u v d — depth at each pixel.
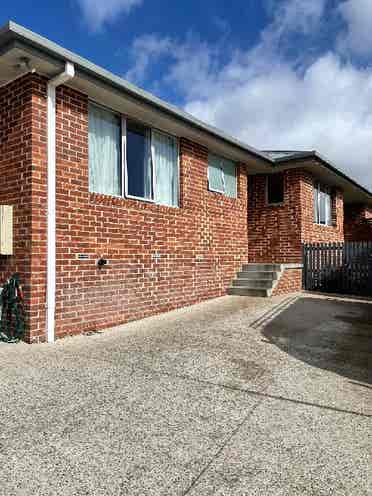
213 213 9.52
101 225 6.46
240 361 4.64
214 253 9.48
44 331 5.54
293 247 11.70
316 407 3.36
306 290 11.30
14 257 5.66
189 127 7.98
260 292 9.55
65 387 3.78
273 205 12.12
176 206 8.45
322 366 4.48
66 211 5.88
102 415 3.18
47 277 5.57
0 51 4.97
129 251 7.00
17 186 5.64
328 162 11.55
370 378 4.09
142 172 7.61
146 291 7.34
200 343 5.42
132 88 6.35
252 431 2.93
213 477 2.35
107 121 6.87
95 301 6.29
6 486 2.25
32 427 2.97
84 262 6.14
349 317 7.33
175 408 3.33
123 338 5.73
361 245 10.75
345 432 2.91
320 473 2.39
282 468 2.45
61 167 5.83
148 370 4.29
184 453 2.62
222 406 3.38
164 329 6.30
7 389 3.72
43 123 5.61
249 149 10.06
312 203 12.48
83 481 2.30
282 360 4.69
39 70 5.45
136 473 2.39
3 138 5.87
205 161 9.28
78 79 5.73
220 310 7.91
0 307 5.64
